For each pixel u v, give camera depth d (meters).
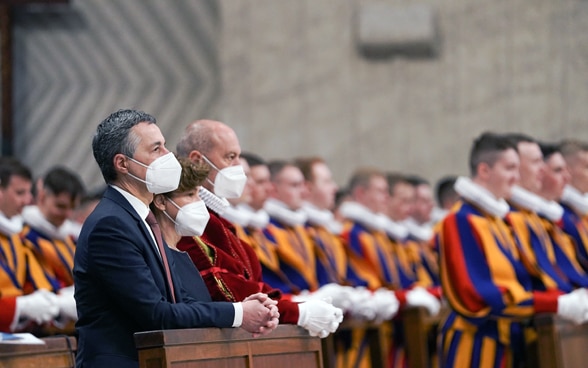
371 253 30.84
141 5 40.22
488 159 24.17
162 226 16.16
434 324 30.45
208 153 18.36
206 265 16.77
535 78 41.56
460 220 23.80
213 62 40.50
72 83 39.56
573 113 41.44
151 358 13.88
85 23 39.81
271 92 40.75
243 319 14.93
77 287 14.77
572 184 27.61
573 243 26.08
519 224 24.55
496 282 23.38
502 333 23.48
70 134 39.38
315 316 16.45
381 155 41.16
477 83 41.56
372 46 40.91
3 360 16.83
